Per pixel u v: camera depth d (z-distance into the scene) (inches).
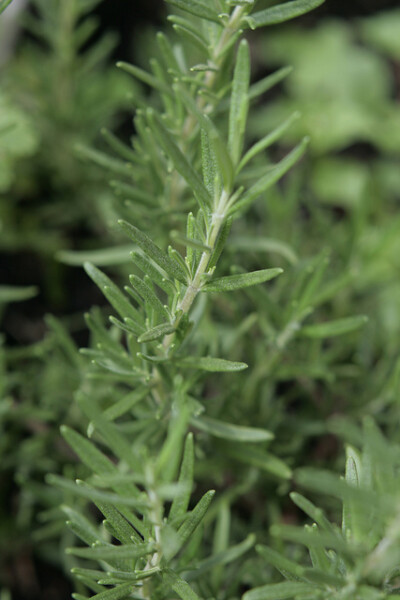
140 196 18.6
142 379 16.2
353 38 46.3
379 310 26.0
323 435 21.8
